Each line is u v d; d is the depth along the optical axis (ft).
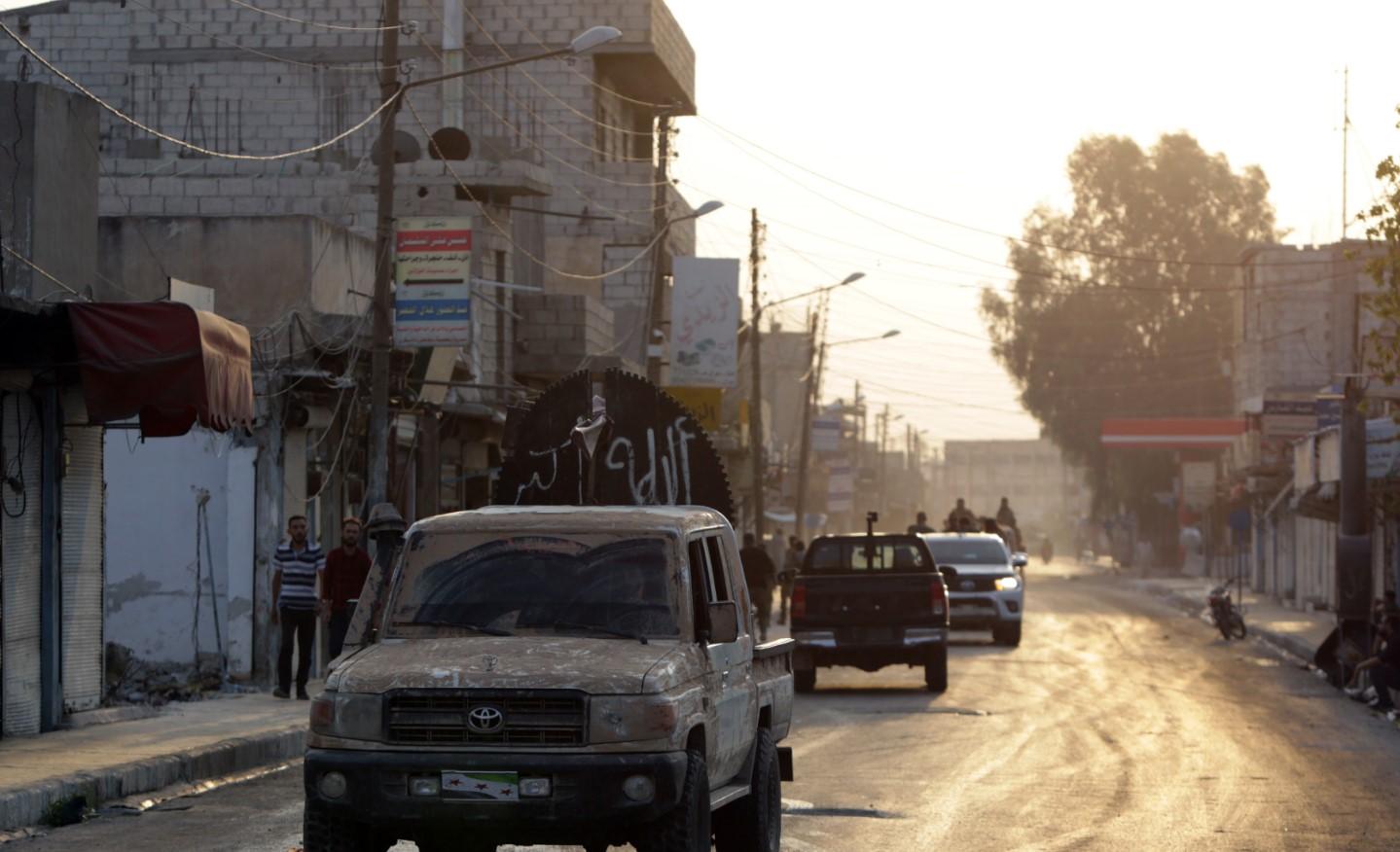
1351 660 113.39
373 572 43.68
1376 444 121.90
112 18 202.90
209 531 102.73
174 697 92.48
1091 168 374.84
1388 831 55.88
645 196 206.28
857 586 110.22
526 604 42.24
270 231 112.68
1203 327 365.40
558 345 157.89
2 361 73.26
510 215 160.25
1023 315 369.50
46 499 76.23
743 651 46.21
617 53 206.28
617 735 37.88
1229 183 373.40
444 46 197.88
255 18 202.08
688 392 170.30
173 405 69.72
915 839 52.85
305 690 92.84
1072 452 376.68
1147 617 204.13
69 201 81.46
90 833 53.62
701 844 39.42
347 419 111.65
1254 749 79.36
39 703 75.56
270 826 54.70
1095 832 54.70
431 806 37.70
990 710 97.86
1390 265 85.71
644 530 43.37
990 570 154.20
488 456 159.12
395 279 98.89
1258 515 274.57
